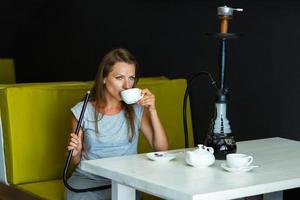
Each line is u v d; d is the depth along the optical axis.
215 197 1.93
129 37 4.33
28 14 5.54
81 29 4.86
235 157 2.27
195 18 3.76
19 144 3.08
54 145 3.18
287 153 2.64
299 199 3.10
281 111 3.29
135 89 2.56
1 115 3.10
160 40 4.05
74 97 3.25
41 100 3.15
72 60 5.02
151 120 2.75
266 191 2.06
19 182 3.09
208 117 3.72
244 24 3.47
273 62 3.31
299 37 3.16
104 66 2.71
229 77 3.59
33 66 5.57
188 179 2.10
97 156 2.75
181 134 3.70
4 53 5.88
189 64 3.83
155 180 2.08
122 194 2.28
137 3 4.23
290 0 3.19
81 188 2.73
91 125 2.74
